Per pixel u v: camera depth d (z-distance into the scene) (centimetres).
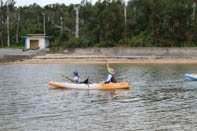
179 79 2578
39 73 3084
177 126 1195
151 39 5219
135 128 1173
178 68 3559
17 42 6806
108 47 5212
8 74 3009
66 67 3734
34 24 7225
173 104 1584
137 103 1617
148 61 4450
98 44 5403
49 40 6388
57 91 2016
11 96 1831
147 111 1434
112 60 4566
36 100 1708
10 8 7000
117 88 2083
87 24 6216
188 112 1412
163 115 1361
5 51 5194
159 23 5172
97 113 1400
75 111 1440
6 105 1577
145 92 1955
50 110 1462
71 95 1869
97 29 5612
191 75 2497
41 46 5816
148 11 5703
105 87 2091
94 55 4881
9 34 6906
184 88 2111
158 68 3569
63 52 5150
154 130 1149
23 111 1445
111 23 5491
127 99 1730
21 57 4675
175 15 5147
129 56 4703
